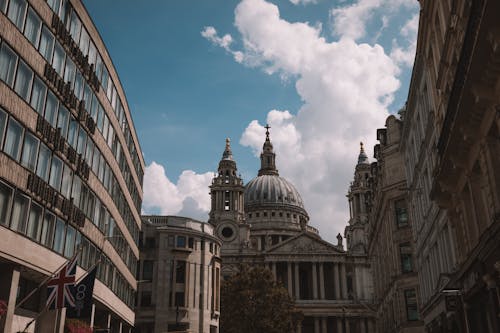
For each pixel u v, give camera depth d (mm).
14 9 27734
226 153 161000
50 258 31797
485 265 24922
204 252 83000
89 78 38750
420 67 40094
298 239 133250
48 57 31797
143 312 76500
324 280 134250
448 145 26641
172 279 78875
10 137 27188
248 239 140750
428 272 45156
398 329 56406
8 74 27031
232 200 151500
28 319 32406
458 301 31906
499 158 22859
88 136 38969
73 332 36062
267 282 83375
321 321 124500
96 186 41125
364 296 126438
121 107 49781
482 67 20359
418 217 47812
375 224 73938
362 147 155875
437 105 34969
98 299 41750
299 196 191375
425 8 34406
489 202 24234
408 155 51062
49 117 31906
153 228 81500
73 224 35406
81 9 37219
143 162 66250
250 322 80000
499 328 23531
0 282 27797
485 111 22297
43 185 30578
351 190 148375
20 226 28172
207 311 80500
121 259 51438
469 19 19734
